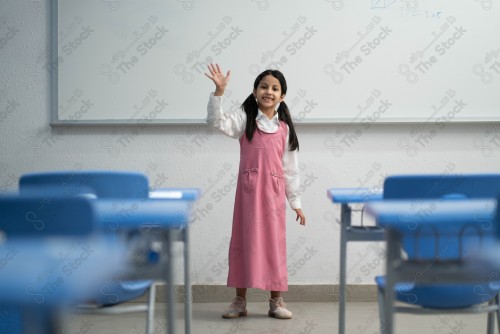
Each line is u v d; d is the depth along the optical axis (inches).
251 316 128.0
